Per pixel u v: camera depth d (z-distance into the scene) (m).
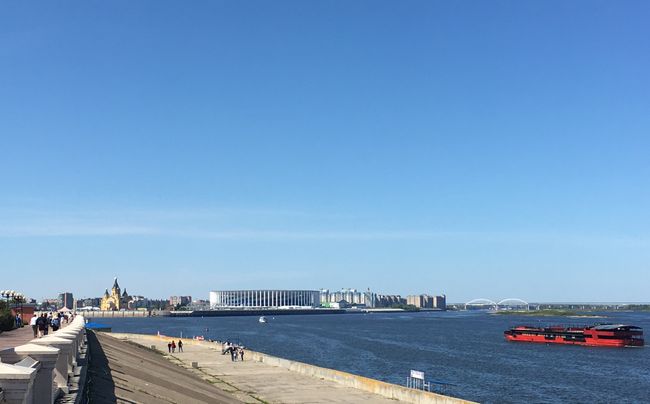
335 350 134.88
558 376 93.25
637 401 73.19
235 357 84.88
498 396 74.44
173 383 43.09
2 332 60.09
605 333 150.50
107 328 130.62
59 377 21.64
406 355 123.81
